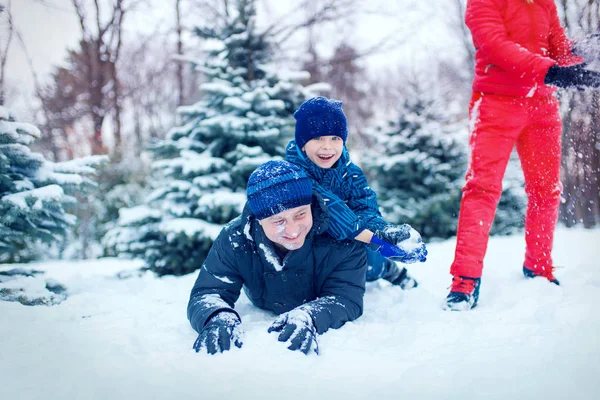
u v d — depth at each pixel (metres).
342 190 2.23
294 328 1.61
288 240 1.76
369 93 24.31
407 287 2.64
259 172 1.77
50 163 3.22
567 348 1.39
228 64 6.19
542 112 2.39
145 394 1.22
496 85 2.34
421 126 8.23
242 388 1.24
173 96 19.64
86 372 1.35
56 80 13.51
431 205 7.55
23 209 2.82
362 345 1.61
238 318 1.73
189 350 1.58
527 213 2.54
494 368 1.30
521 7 2.34
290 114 6.07
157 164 5.51
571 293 2.12
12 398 1.21
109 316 2.10
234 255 1.93
